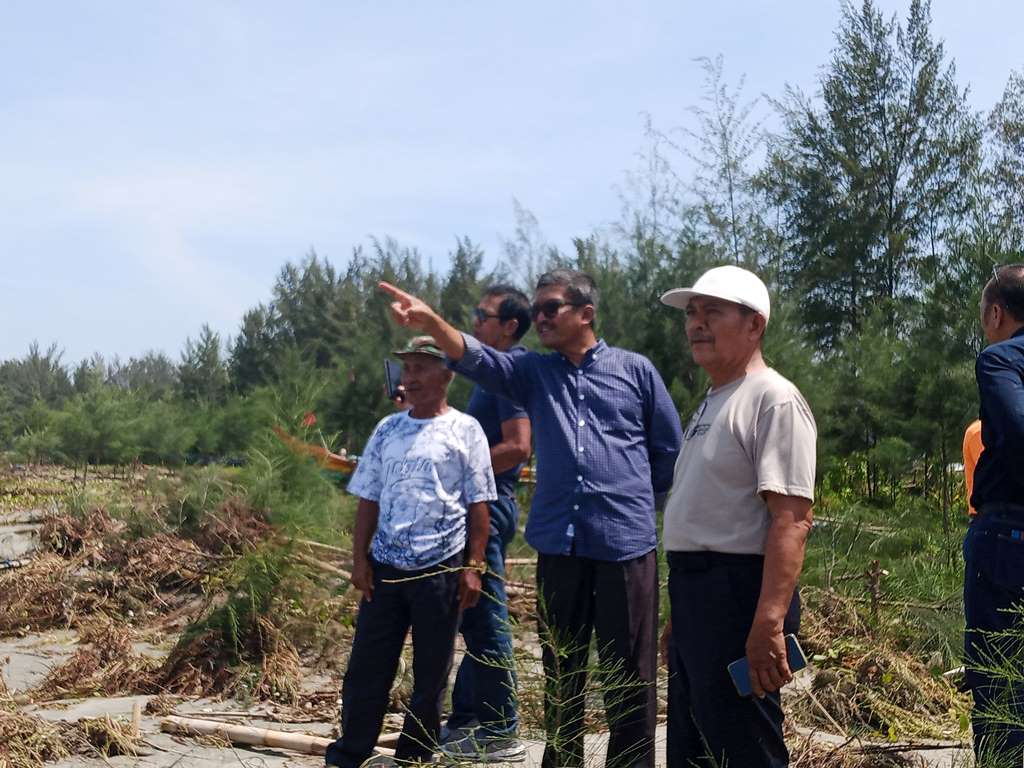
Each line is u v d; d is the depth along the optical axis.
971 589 3.95
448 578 4.75
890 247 30.28
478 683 5.14
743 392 3.54
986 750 3.86
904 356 12.71
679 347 13.47
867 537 9.51
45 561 9.34
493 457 5.32
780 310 14.39
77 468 23.33
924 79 31.47
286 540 7.61
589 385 4.56
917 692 6.10
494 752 4.74
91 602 8.59
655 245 14.12
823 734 5.56
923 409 12.07
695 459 3.57
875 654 6.42
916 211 31.47
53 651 7.70
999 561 3.83
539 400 4.59
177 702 6.21
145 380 39.00
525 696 4.45
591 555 4.38
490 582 5.24
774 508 3.38
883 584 8.08
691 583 3.53
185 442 22.14
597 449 4.45
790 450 3.39
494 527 5.34
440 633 4.73
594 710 4.38
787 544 3.34
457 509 4.80
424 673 4.73
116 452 22.70
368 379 15.78
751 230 17.08
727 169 21.66
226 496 8.84
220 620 6.83
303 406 8.97
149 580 8.69
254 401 18.97
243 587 7.08
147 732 5.45
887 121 31.75
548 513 4.47
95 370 25.94
